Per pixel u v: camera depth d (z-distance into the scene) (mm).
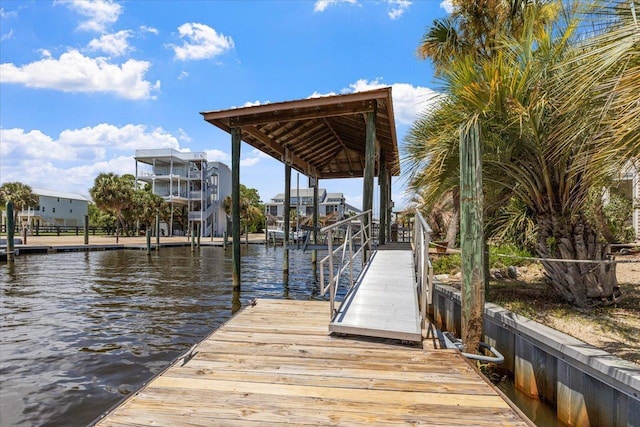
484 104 3801
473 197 3387
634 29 1996
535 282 6367
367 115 7215
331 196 53844
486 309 4117
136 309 7297
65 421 3100
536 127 3822
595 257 4285
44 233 34969
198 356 3115
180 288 10023
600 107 2592
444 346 3367
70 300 8188
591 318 3844
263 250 27719
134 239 32969
